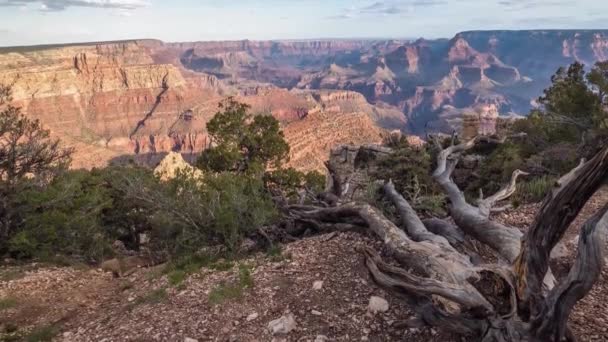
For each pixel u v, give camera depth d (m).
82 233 18.31
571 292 5.13
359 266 9.27
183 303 8.83
